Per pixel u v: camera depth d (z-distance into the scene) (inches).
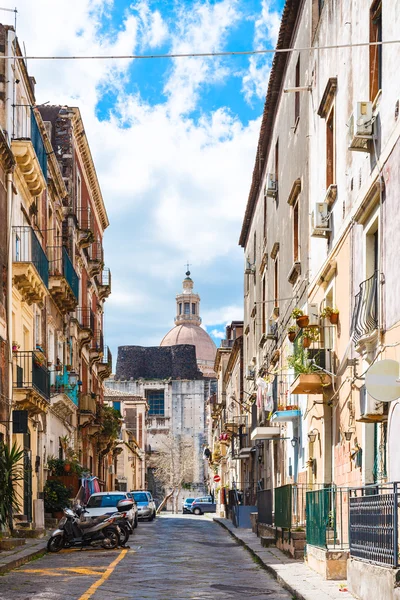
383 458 577.3
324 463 773.3
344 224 705.0
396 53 549.3
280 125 1165.7
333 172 773.9
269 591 516.4
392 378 494.3
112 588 524.1
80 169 1685.5
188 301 5369.1
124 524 891.4
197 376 4421.8
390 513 395.9
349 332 676.1
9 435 912.3
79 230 1622.8
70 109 1576.0
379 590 398.9
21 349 1033.5
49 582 558.3
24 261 990.4
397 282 532.7
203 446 4210.1
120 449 2416.3
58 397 1262.3
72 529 836.6
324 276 783.1
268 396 1240.8
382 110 580.7
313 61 875.4
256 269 1535.4
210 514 2519.7
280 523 785.6
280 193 1159.6
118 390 4264.3
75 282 1455.5
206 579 579.8
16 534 904.3
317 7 885.2
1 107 956.0
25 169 1011.9
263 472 1411.2
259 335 1445.6
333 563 535.2
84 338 1652.3
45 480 1201.4
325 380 744.3
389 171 557.9
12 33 968.3
